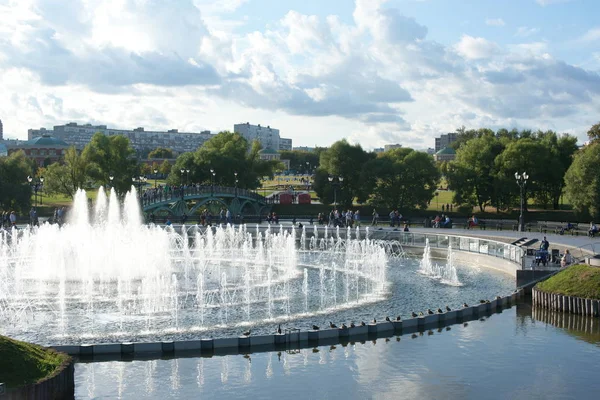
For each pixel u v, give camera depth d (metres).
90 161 114.94
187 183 125.75
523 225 78.44
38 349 25.58
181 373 27.98
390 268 57.25
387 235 71.31
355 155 113.44
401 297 43.53
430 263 60.12
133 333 33.09
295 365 29.19
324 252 69.62
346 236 75.12
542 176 107.06
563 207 120.75
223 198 113.06
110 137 121.06
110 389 26.05
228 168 127.62
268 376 27.73
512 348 32.28
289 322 35.78
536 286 43.66
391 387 26.67
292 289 45.84
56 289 44.72
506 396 25.92
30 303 39.97
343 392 26.05
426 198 108.12
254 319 36.28
